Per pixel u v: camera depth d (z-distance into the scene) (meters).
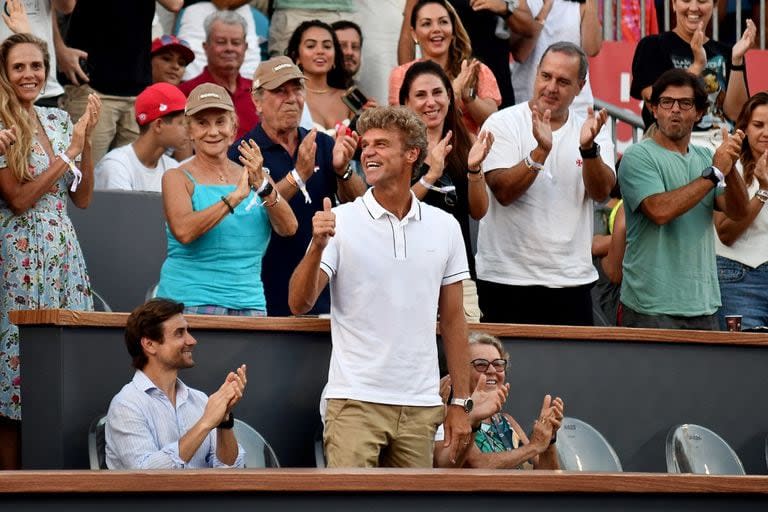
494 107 29.38
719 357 25.66
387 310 19.23
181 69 31.77
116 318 20.73
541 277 25.33
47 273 22.03
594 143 24.81
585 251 25.73
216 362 21.36
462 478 16.31
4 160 21.77
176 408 19.91
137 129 30.22
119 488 15.09
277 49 33.34
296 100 23.62
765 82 37.12
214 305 21.53
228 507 15.57
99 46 29.81
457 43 29.78
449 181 24.64
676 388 25.16
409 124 19.39
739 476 17.62
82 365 20.41
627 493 17.19
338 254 19.34
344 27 31.77
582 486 16.83
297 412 21.89
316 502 15.87
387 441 19.23
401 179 19.48
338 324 19.48
